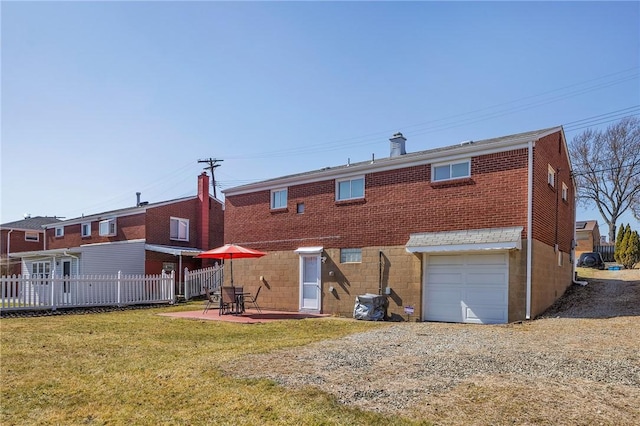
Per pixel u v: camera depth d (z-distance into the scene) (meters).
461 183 13.09
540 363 6.56
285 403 4.93
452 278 13.09
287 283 16.98
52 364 7.21
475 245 12.11
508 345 8.10
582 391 5.16
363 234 15.05
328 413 4.61
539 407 4.65
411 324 12.18
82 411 4.98
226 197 19.56
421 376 5.95
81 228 29.89
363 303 13.74
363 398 5.05
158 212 25.83
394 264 14.18
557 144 15.44
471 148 12.85
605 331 9.36
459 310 12.84
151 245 24.23
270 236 17.78
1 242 34.12
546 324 10.73
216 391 5.46
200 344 8.92
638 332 9.12
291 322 12.75
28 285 15.48
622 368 6.18
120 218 26.88
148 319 13.48
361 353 7.62
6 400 5.41
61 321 12.95
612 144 35.97
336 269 15.58
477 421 4.31
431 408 4.68
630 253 30.17
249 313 15.65
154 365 6.99
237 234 18.97
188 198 27.75
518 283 11.81
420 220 13.77
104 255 24.34
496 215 12.38
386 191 14.66
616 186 36.84
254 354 7.61
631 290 15.59
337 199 15.91
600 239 46.12
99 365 7.09
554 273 14.43
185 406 5.01
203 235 27.91
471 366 6.47
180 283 22.42
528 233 11.77
